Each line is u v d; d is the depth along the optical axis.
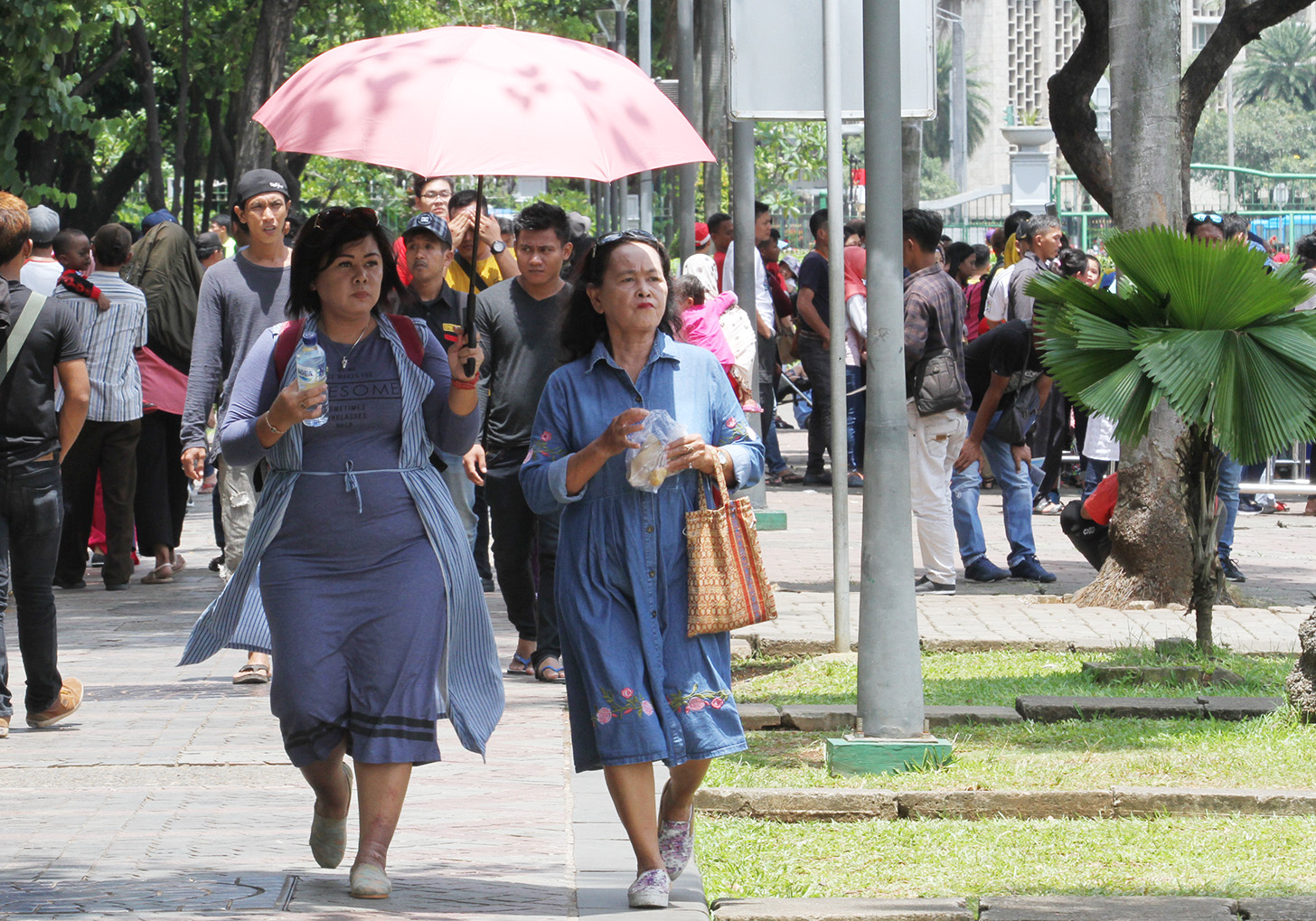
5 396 14.67
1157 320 16.86
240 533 17.05
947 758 13.56
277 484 10.38
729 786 12.98
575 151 9.91
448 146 9.79
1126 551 21.14
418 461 10.52
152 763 13.80
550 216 16.92
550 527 16.98
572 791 13.01
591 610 9.97
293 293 10.45
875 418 13.84
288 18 42.25
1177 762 13.47
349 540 10.20
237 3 60.69
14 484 14.75
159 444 25.64
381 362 10.45
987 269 37.12
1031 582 23.84
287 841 11.48
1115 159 21.09
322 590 10.20
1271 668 17.30
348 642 10.17
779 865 11.32
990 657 18.48
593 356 10.27
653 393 10.27
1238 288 16.31
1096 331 16.62
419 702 10.09
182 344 25.58
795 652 18.89
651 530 10.00
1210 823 12.18
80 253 24.62
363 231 10.30
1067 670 17.59
